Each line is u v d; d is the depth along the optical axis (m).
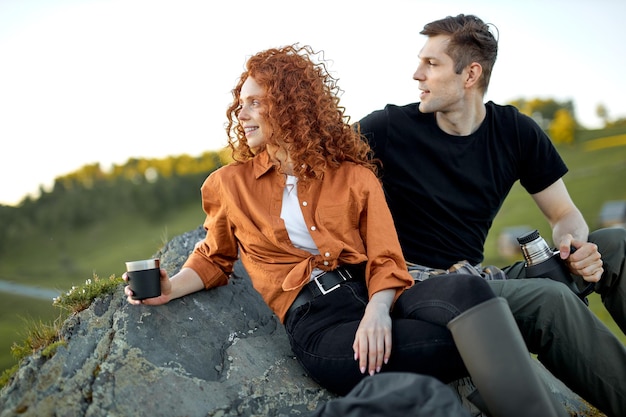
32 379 2.41
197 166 74.75
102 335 2.64
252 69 2.81
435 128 3.21
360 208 2.74
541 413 2.16
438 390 2.08
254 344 2.86
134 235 64.19
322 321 2.61
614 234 3.10
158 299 2.75
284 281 2.63
